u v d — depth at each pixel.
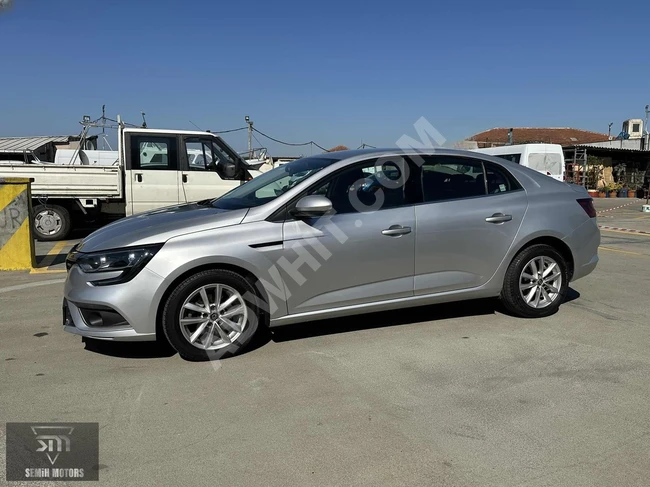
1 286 6.73
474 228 4.77
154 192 10.53
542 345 4.48
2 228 7.69
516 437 3.04
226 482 2.66
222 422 3.23
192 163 10.70
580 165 32.09
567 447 2.94
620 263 8.16
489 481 2.65
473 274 4.84
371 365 4.07
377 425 3.19
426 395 3.57
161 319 4.05
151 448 2.96
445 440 3.02
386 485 2.62
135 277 3.89
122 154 10.80
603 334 4.75
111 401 3.50
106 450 2.94
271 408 3.40
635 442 2.99
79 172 10.65
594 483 2.63
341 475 2.71
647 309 5.53
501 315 5.28
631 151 32.12
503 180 5.06
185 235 4.03
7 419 3.28
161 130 10.51
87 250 4.08
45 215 11.09
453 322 5.07
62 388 3.69
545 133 46.69
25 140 28.25
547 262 5.16
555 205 5.13
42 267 8.02
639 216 17.84
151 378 3.85
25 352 4.36
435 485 2.62
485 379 3.82
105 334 3.91
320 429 3.14
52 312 5.51
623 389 3.65
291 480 2.67
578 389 3.65
